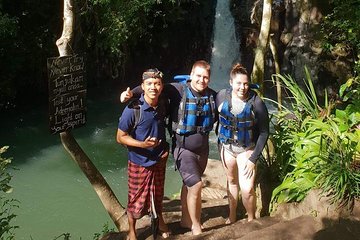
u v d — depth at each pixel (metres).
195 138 3.77
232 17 12.95
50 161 9.17
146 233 4.15
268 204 4.34
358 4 9.70
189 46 13.52
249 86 3.78
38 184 8.27
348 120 4.45
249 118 3.76
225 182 6.14
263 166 4.59
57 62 4.00
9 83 11.40
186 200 4.15
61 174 8.64
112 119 11.22
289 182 4.09
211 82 13.20
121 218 4.65
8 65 11.14
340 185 3.81
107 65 12.62
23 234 6.74
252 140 3.87
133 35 11.99
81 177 8.52
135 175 3.75
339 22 9.95
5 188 4.00
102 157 9.39
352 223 3.68
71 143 4.49
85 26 11.57
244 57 12.86
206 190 5.94
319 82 11.18
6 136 10.25
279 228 3.74
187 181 3.81
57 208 7.50
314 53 11.11
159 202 3.90
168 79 13.52
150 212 3.80
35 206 7.54
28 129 10.59
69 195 7.89
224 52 13.23
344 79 10.79
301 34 11.40
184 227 4.24
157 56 13.34
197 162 3.86
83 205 7.60
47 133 10.41
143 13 11.66
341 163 3.95
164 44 13.24
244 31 12.74
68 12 4.17
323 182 3.92
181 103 3.71
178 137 3.80
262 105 3.76
